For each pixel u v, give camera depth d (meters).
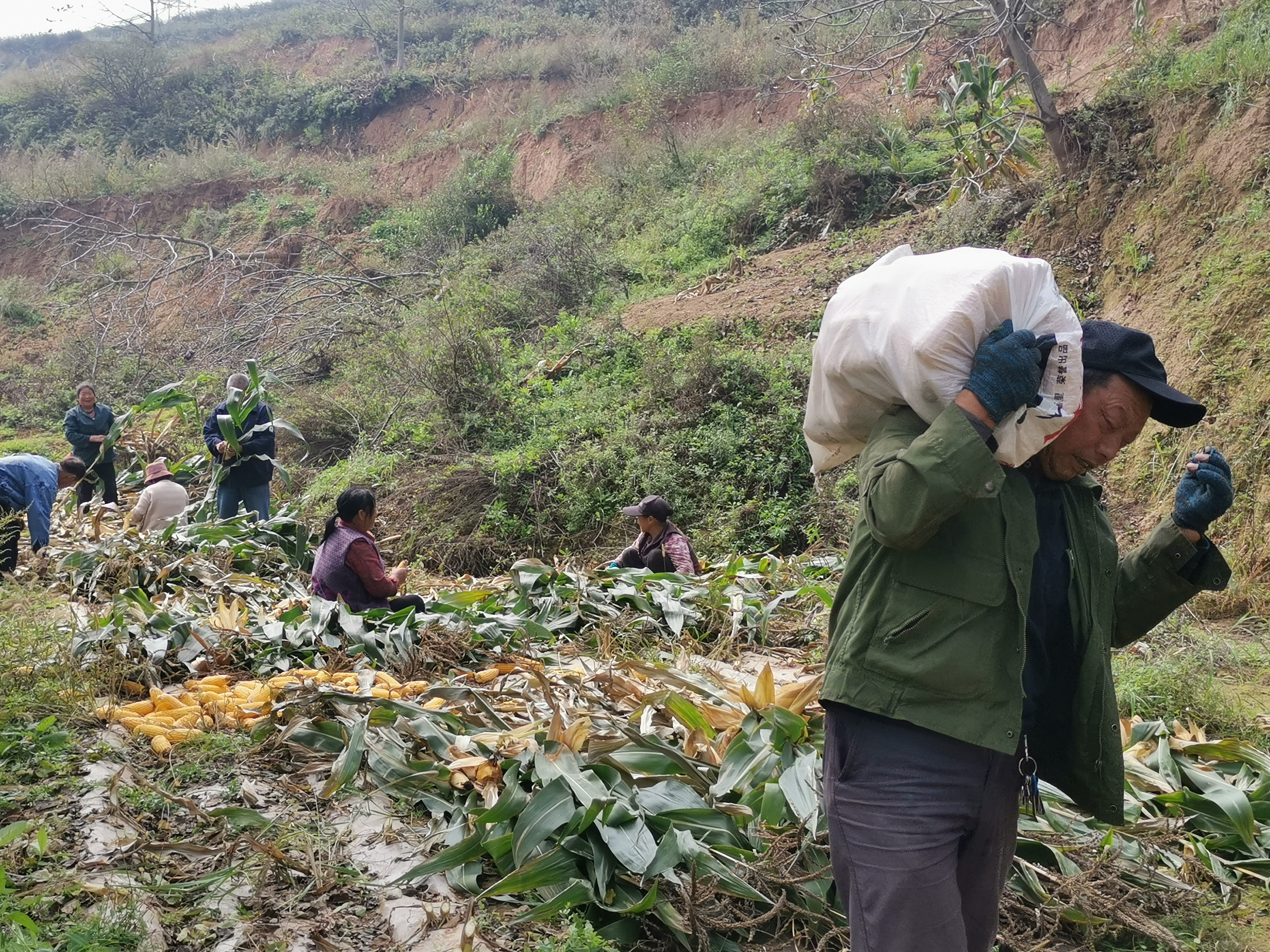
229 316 20.98
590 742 3.56
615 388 12.13
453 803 3.58
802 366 11.16
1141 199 10.54
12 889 2.82
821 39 20.06
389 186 29.58
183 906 2.92
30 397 20.88
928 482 1.91
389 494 11.53
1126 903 3.14
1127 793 3.78
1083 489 2.34
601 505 10.42
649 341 12.77
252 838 3.29
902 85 14.20
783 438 10.39
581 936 2.76
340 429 13.84
